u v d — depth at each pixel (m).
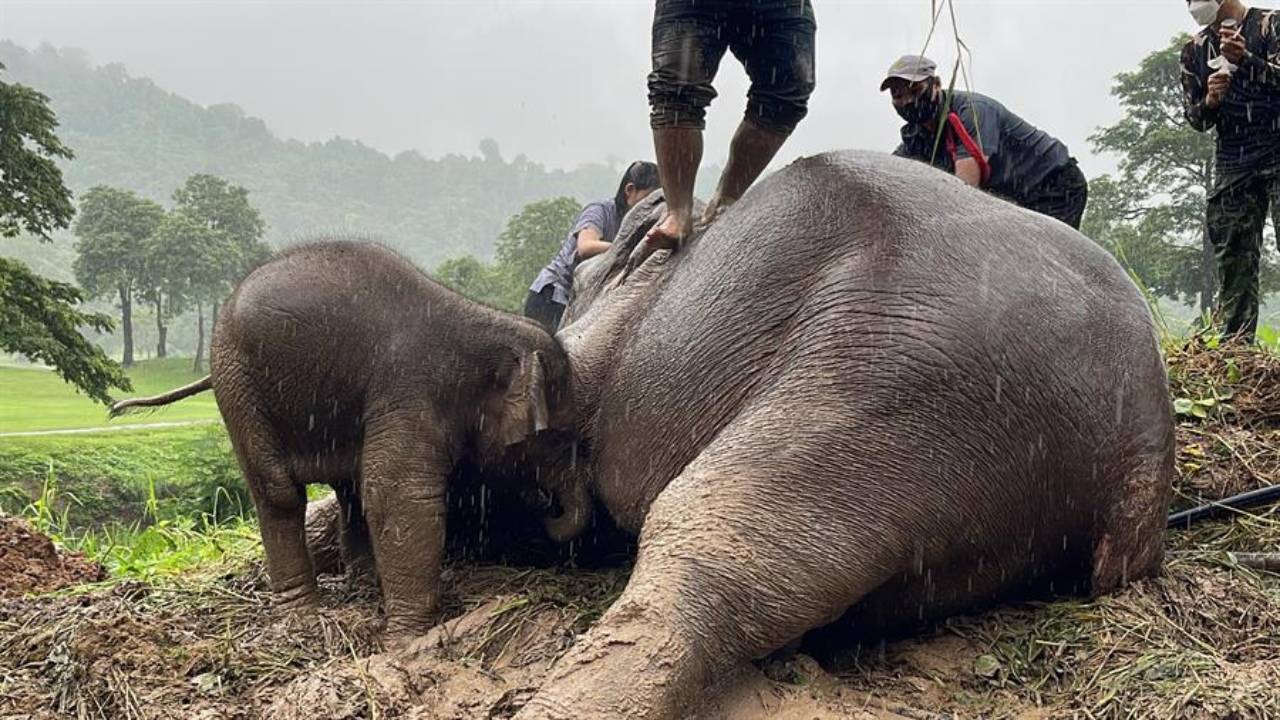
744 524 4.10
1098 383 4.38
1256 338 7.88
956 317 4.30
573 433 5.52
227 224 144.88
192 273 129.38
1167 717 3.71
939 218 4.62
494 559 5.97
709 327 4.98
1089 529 4.49
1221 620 4.40
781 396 4.43
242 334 5.13
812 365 4.43
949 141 7.07
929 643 4.52
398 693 4.32
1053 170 7.30
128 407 6.38
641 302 5.67
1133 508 4.40
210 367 5.34
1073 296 4.47
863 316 4.41
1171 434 4.52
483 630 4.84
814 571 4.07
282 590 5.41
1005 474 4.27
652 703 3.80
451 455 5.25
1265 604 4.49
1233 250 7.81
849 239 4.70
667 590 3.99
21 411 69.69
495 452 5.37
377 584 5.74
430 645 4.79
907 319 4.33
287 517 5.37
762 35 5.86
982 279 4.40
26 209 39.22
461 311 5.35
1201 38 7.78
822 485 4.14
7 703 4.48
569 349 5.75
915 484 4.17
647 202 6.67
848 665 4.54
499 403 5.31
